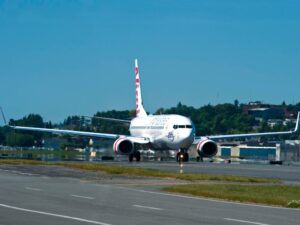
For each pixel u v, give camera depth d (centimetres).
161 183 5897
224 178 6600
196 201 4366
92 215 3422
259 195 4762
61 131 13238
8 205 3800
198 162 12338
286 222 3381
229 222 3316
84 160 12700
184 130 11706
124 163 10806
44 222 3114
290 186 5691
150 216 3459
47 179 6106
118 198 4384
